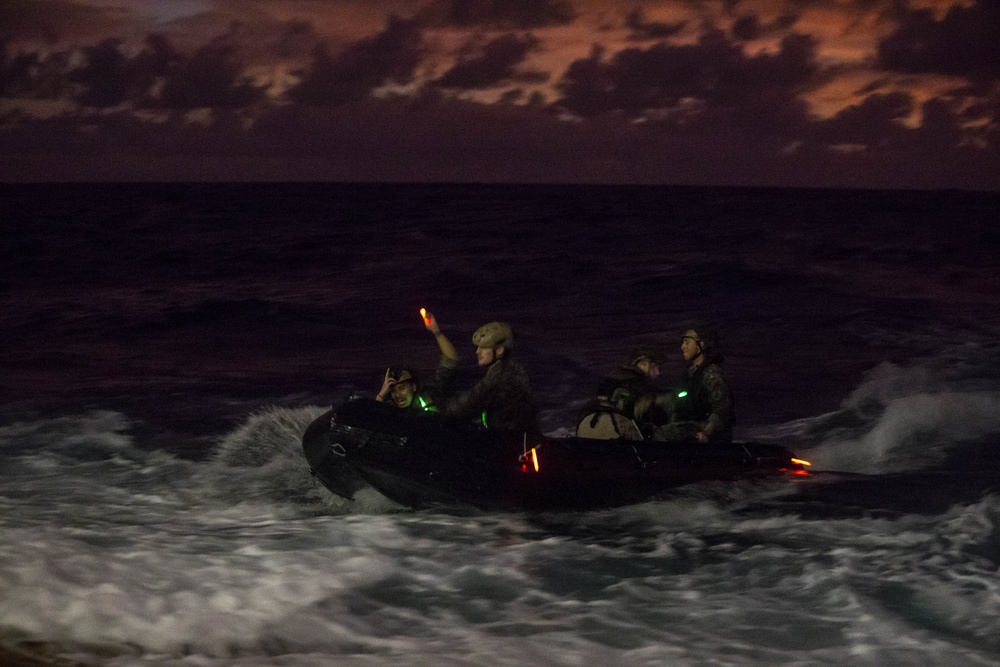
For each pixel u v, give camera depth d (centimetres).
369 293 2183
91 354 1400
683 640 411
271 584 462
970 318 1716
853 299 2003
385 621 430
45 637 385
